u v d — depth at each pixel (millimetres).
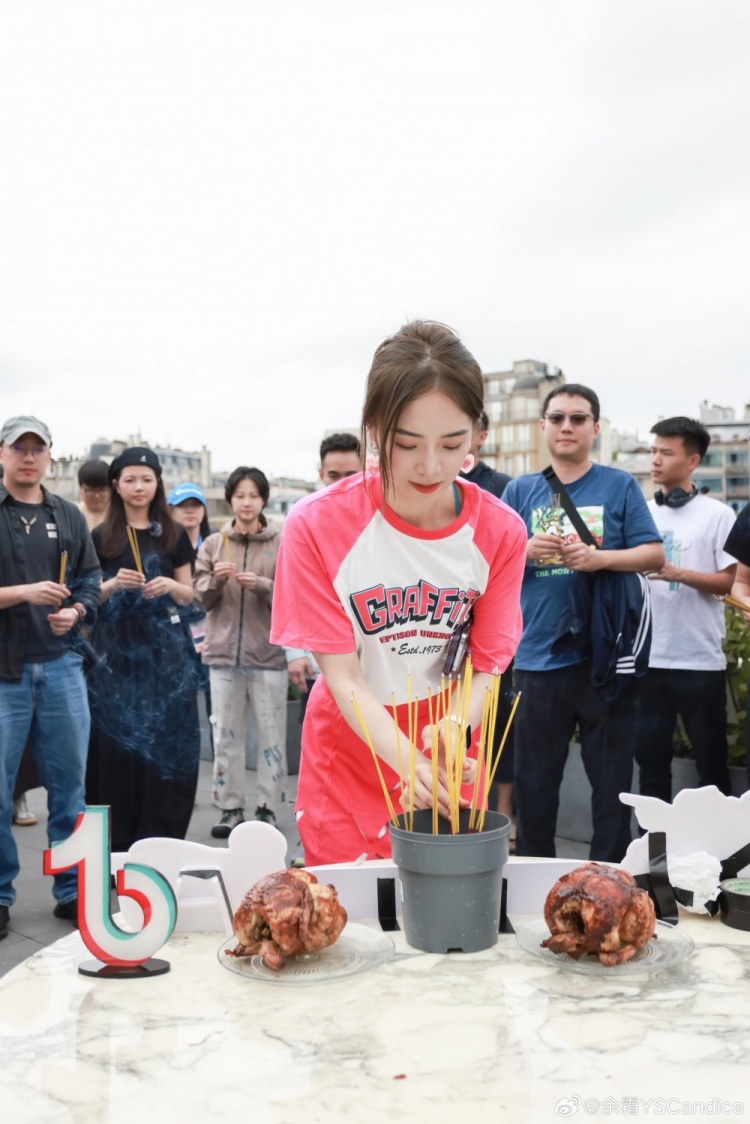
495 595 1764
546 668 3250
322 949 1232
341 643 1696
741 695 4145
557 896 1229
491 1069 948
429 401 1434
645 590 3197
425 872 1253
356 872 1418
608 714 3174
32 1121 868
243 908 1221
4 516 3244
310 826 1815
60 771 3348
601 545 3289
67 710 3316
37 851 4172
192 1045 1007
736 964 1221
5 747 3168
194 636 4539
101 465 5523
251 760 5793
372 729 1598
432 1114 871
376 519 1662
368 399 1500
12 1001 1121
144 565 3828
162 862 1381
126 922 1297
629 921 1198
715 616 3832
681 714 3891
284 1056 981
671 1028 1036
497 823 1333
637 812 1467
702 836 1490
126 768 3730
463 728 1455
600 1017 1064
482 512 1706
